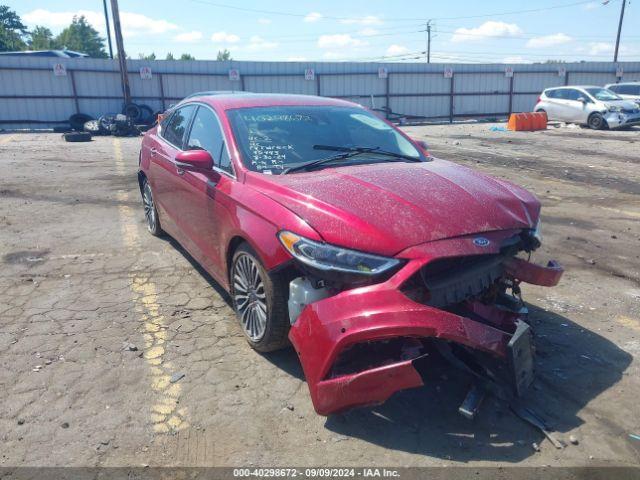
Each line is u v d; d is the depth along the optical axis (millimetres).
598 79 32531
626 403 3107
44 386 3252
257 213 3316
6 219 7133
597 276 5098
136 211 7621
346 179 3420
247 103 4484
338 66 27797
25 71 22672
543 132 20859
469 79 30250
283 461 2658
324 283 2947
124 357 3590
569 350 3699
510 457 2688
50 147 15992
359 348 2764
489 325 3043
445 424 2936
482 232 2971
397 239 2795
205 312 4281
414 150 4438
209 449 2736
